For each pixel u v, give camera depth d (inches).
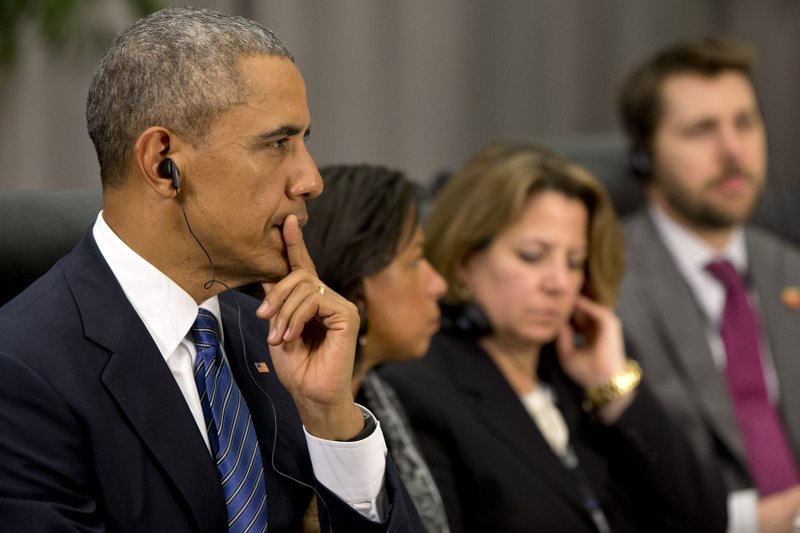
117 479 158.9
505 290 280.4
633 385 299.3
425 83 682.8
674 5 762.2
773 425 355.3
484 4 700.7
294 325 169.0
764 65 787.4
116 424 160.4
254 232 167.3
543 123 727.7
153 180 163.3
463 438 258.1
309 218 221.6
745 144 382.6
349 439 176.7
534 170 283.1
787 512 322.7
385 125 670.5
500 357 285.6
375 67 663.1
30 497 151.5
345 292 221.9
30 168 551.2
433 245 286.5
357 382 229.6
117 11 520.4
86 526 153.3
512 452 263.7
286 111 165.3
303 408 175.6
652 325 358.3
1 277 196.7
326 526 177.2
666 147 386.6
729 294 372.8
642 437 294.7
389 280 226.1
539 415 283.6
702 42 393.1
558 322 282.2
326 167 230.7
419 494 233.5
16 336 159.6
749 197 383.2
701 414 348.5
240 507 169.8
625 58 749.3
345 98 652.7
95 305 165.5
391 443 235.8
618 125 749.3
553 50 725.9
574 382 301.7
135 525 158.6
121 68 163.8
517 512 256.2
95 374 161.0
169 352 169.8
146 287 168.9
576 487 266.7
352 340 175.3
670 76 389.7
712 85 383.9
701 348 356.8
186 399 171.3
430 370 267.7
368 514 177.8
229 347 184.4
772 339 370.3
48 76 548.4
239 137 163.0
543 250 280.8
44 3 443.8
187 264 169.8
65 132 557.0
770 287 378.9
